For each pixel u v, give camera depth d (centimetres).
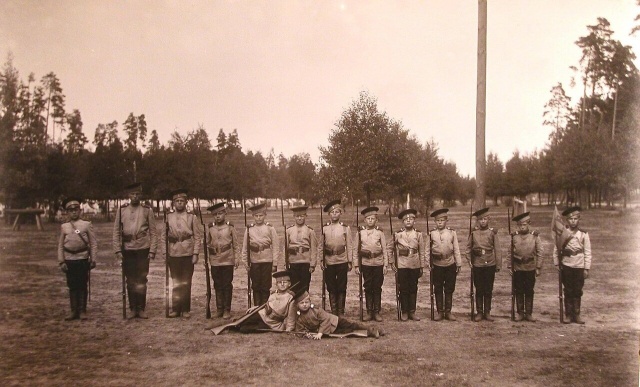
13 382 605
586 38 3044
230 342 775
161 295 1184
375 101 3017
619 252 1725
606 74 3138
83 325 882
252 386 589
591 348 736
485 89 1059
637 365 655
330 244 962
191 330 849
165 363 673
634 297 1099
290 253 979
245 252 965
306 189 5869
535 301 1107
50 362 677
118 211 942
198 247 961
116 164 3919
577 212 903
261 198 5947
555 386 588
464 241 2120
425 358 692
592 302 1058
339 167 2978
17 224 2969
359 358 692
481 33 1058
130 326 877
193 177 4034
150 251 953
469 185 6569
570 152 3647
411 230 946
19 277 1415
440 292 937
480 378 613
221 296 950
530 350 727
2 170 3238
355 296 1180
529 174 5259
